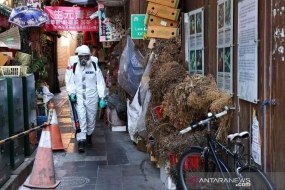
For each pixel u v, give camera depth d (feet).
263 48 11.70
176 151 15.67
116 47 34.78
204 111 15.42
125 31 32.83
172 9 22.47
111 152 24.59
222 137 14.30
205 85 15.61
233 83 14.48
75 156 23.57
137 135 24.27
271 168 11.25
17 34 28.84
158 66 20.56
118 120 32.32
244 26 13.12
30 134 21.16
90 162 22.12
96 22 38.52
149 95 20.75
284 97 10.42
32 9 30.53
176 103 16.24
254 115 12.48
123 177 19.13
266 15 11.47
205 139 15.03
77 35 83.10
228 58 14.93
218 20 16.24
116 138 29.30
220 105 14.06
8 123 17.04
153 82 19.43
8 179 16.29
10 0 34.19
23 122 19.56
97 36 50.72
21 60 28.55
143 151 24.53
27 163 19.25
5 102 16.35
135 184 18.01
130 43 25.81
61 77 80.38
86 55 24.57
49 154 17.67
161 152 16.76
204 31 18.47
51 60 65.62
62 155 23.85
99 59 50.37
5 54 26.32
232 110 14.37
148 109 19.85
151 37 22.85
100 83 25.75
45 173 17.42
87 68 25.02
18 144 18.49
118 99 31.86
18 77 18.83
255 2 12.14
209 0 17.70
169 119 17.48
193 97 15.03
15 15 29.25
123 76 25.49
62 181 18.49
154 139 18.13
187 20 21.33
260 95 11.96
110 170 20.42
